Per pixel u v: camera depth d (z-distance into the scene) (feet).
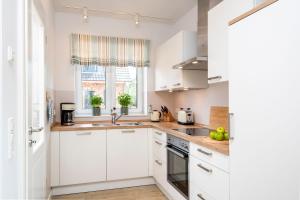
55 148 9.30
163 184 9.21
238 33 4.52
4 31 2.84
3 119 2.77
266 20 3.81
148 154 10.58
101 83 12.44
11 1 3.19
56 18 11.25
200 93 10.29
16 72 3.44
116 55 11.94
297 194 3.24
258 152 4.00
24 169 3.64
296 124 3.25
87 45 11.47
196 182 6.61
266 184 3.82
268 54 3.76
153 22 12.79
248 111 4.25
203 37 8.62
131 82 13.02
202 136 7.14
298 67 3.22
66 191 9.62
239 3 5.78
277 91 3.58
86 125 10.49
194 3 10.28
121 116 12.34
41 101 6.46
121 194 9.55
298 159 3.22
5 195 2.84
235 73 4.61
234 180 4.72
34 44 6.07
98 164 9.85
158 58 11.95
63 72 11.34
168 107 13.14
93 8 10.79
